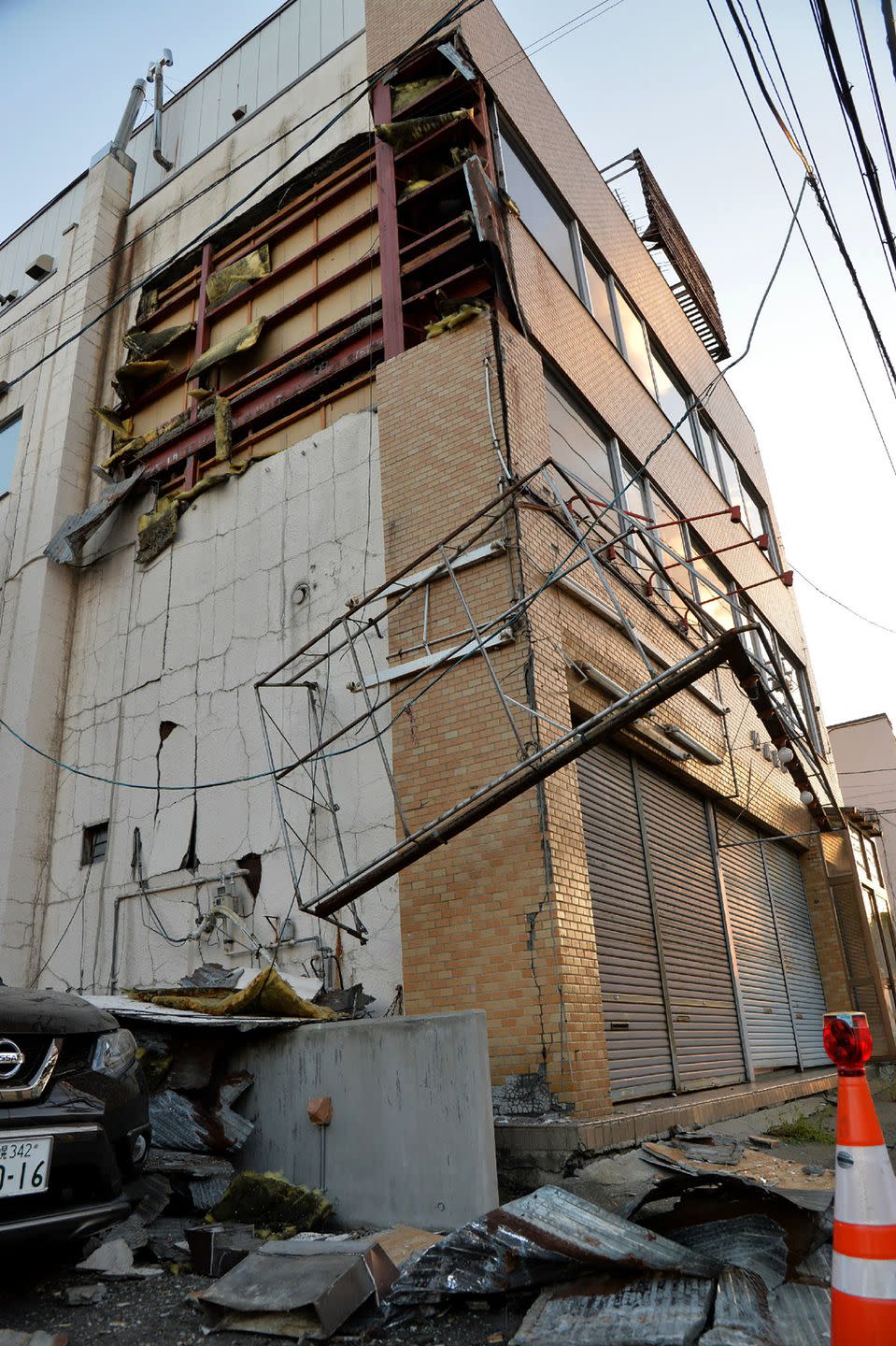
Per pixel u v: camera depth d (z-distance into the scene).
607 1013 7.34
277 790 7.38
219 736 9.39
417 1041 5.00
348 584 8.79
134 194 14.25
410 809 7.46
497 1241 3.68
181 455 11.15
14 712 11.12
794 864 15.09
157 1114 5.40
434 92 9.95
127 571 11.33
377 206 10.11
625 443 11.27
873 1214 2.62
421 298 9.20
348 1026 5.30
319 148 11.26
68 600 11.79
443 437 8.44
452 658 7.17
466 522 7.45
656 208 15.59
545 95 11.95
